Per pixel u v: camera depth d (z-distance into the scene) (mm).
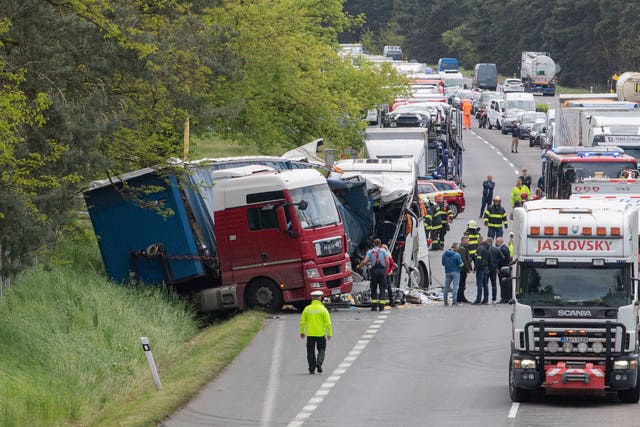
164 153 76438
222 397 52219
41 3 58906
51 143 59062
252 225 75812
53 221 60750
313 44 129750
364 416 48094
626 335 50312
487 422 46844
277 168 88312
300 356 61688
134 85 72000
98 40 62188
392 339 66188
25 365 56938
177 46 74250
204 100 79062
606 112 129000
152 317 72000
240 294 76125
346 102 126938
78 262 80750
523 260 51219
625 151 120750
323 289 75625
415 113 161375
